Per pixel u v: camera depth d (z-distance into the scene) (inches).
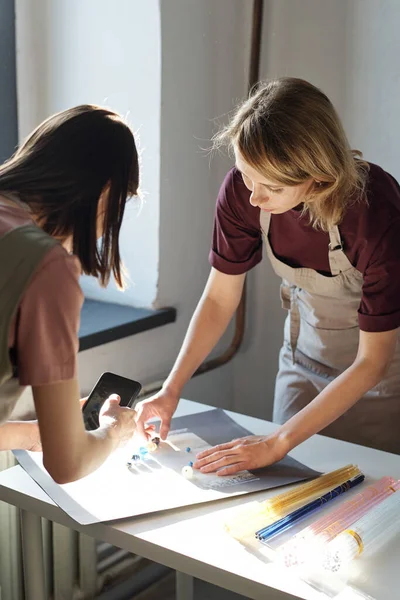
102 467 50.9
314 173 44.3
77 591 69.7
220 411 62.3
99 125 37.2
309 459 54.3
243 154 44.0
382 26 74.0
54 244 34.2
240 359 89.8
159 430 57.1
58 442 36.1
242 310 84.2
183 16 72.7
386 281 50.4
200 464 51.4
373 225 50.4
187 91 75.0
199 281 82.0
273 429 58.9
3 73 75.7
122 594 74.8
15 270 33.4
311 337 63.9
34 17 76.5
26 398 63.9
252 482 49.8
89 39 74.5
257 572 40.3
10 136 77.6
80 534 68.2
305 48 78.9
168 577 81.4
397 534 44.3
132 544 43.7
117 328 69.7
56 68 77.0
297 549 40.9
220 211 57.6
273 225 56.1
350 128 78.1
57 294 33.7
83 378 68.2
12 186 36.1
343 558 40.6
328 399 51.7
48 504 46.8
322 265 57.1
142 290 77.0
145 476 50.0
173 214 76.4
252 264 59.8
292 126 43.2
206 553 41.9
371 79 75.7
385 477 50.3
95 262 38.6
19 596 65.2
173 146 74.7
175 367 60.2
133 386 52.6
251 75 79.2
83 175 36.6
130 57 72.7
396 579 40.3
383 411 63.3
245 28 81.1
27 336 33.9
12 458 62.9
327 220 50.1
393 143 75.7
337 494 48.6
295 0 78.3
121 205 38.5
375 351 51.5
